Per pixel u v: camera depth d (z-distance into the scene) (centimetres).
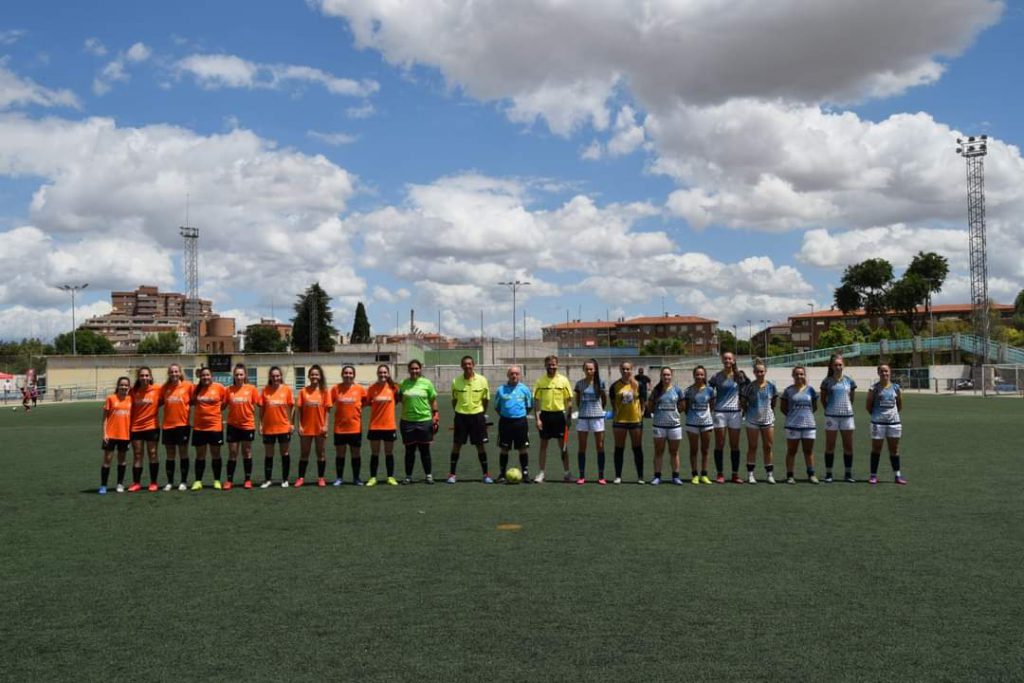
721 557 838
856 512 1106
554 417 1457
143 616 658
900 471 1520
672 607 668
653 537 942
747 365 8456
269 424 1438
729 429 1445
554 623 629
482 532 977
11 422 3606
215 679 526
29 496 1328
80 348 12269
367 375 7294
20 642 600
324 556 857
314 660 556
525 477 1462
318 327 11219
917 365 8475
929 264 10731
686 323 16400
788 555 846
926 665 541
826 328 15212
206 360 7262
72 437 2648
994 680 516
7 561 849
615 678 521
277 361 7281
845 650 568
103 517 1112
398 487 1407
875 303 10962
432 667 541
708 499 1233
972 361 8312
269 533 986
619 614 650
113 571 803
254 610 669
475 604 679
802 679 518
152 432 1388
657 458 1436
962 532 963
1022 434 2433
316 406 1448
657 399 1432
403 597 700
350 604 682
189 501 1259
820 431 2639
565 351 11075
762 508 1144
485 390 1470
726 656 557
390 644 586
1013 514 1085
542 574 774
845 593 706
